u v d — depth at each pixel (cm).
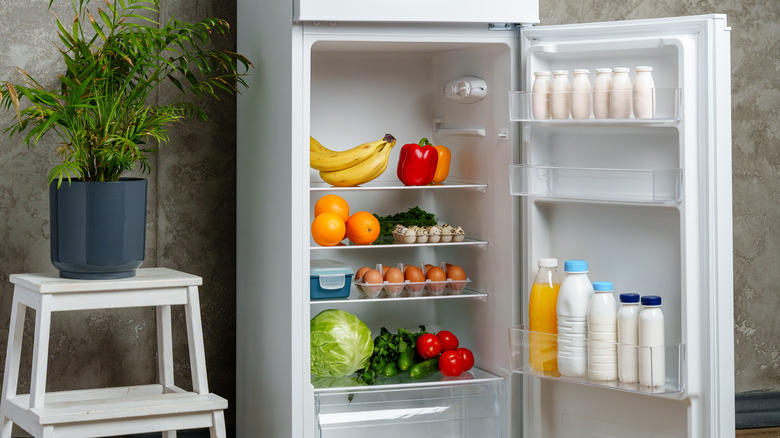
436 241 246
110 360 274
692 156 195
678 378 196
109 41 222
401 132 274
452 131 262
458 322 272
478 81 244
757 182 320
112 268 218
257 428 255
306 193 221
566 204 227
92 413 203
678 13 313
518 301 236
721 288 197
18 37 261
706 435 198
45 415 200
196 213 280
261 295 250
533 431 235
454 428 239
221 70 280
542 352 214
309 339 223
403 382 241
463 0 222
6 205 264
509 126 232
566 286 212
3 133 262
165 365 249
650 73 199
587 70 209
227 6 279
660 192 199
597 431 226
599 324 205
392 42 226
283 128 225
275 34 232
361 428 232
